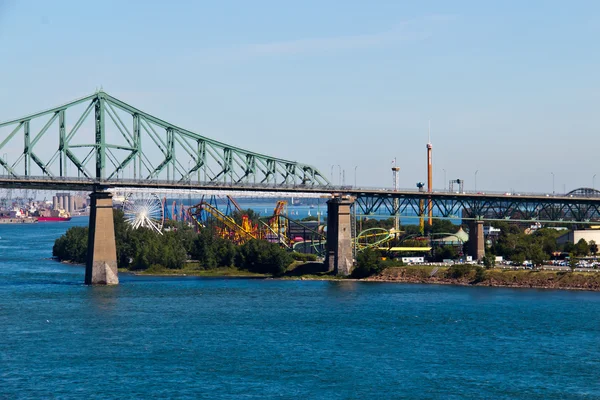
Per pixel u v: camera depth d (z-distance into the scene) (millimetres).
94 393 146125
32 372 158875
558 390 149875
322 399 143500
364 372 160250
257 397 144250
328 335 192875
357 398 144250
